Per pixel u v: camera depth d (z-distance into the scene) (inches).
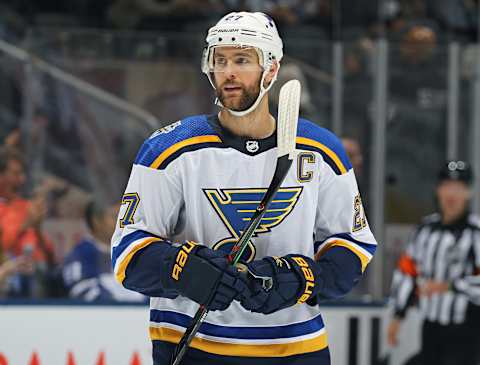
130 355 479.2
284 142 261.7
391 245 572.1
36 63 548.1
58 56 551.8
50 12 727.7
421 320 553.3
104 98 556.7
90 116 555.2
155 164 270.2
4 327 466.3
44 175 545.6
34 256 533.0
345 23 716.7
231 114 269.3
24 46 548.1
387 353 544.1
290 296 262.7
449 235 552.4
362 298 565.0
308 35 740.7
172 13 725.9
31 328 468.8
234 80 264.2
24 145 543.8
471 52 583.8
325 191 279.6
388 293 567.8
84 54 554.3
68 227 542.3
